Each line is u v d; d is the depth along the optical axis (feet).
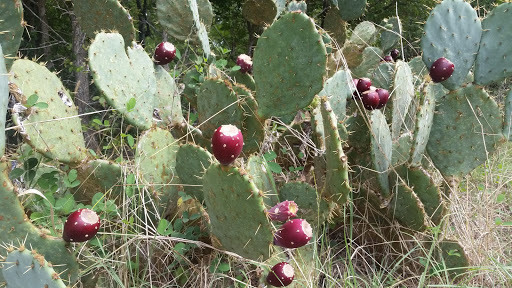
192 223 3.29
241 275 3.08
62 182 3.49
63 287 1.93
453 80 3.73
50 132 3.02
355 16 7.92
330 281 3.09
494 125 3.71
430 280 3.38
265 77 3.33
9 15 2.81
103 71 3.27
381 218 3.61
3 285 2.20
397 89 3.95
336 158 2.79
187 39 4.96
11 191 2.18
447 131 3.79
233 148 2.21
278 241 2.42
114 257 2.95
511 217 4.26
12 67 2.88
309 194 3.11
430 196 3.40
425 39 3.81
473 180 4.88
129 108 3.28
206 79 3.68
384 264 3.54
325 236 3.55
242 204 2.35
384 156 3.37
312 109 3.72
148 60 3.70
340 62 5.46
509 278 3.22
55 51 13.56
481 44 3.72
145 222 3.08
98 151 3.84
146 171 3.23
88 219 2.16
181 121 4.12
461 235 3.61
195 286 3.02
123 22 4.44
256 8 6.95
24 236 2.24
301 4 7.36
